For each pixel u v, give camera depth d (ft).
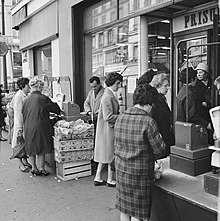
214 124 7.31
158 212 8.97
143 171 8.11
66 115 16.87
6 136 29.12
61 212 11.78
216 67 10.91
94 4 22.13
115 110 13.44
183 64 17.24
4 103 30.60
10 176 16.38
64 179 15.38
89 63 23.66
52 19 26.68
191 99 10.77
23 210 12.04
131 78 19.39
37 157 17.78
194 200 7.52
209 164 9.20
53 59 27.73
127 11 18.74
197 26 16.22
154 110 10.79
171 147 9.49
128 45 19.42
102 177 15.56
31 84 15.87
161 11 16.96
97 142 14.08
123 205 8.53
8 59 60.03
